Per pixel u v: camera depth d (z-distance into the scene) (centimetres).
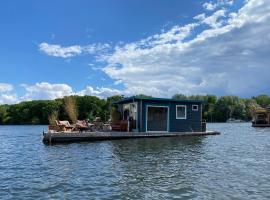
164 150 1984
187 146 2202
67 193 1020
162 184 1111
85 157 1738
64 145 2366
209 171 1324
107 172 1323
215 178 1197
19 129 6091
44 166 1502
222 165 1461
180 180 1166
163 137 2922
